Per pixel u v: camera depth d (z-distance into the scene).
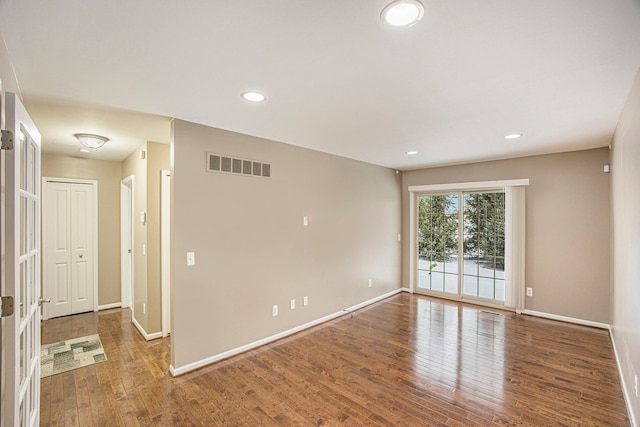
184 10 1.33
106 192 4.95
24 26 1.43
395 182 5.88
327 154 4.41
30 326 1.76
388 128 3.15
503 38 1.55
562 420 2.22
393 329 4.04
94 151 4.29
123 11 1.33
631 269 2.27
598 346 3.47
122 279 5.00
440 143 3.79
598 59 1.76
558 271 4.34
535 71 1.91
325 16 1.37
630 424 2.17
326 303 4.39
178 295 2.87
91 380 2.77
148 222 3.69
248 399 2.48
